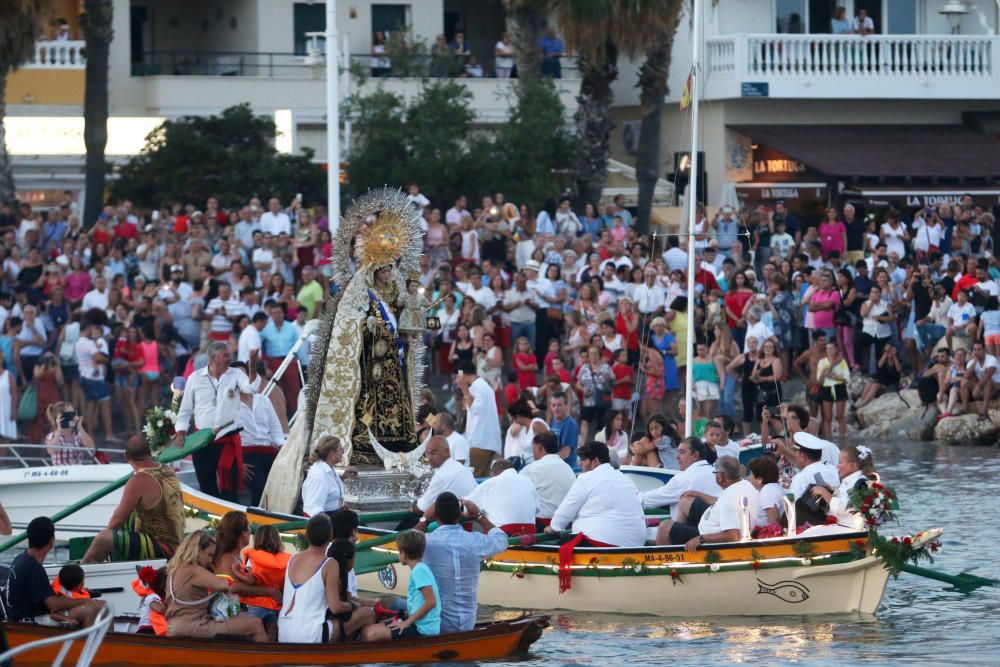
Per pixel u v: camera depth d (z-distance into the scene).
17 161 164.75
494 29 191.50
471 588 55.00
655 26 148.25
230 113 155.25
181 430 73.69
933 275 124.19
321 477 65.75
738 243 123.56
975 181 160.75
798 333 116.75
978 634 56.78
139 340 106.62
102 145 145.62
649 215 152.38
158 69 177.38
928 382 110.75
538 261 116.56
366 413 72.44
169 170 151.75
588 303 111.12
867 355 117.44
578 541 63.03
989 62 171.00
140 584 55.81
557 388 84.25
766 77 166.00
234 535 54.56
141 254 120.06
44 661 51.78
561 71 180.00
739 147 170.25
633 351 108.19
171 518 61.12
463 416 97.12
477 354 103.38
